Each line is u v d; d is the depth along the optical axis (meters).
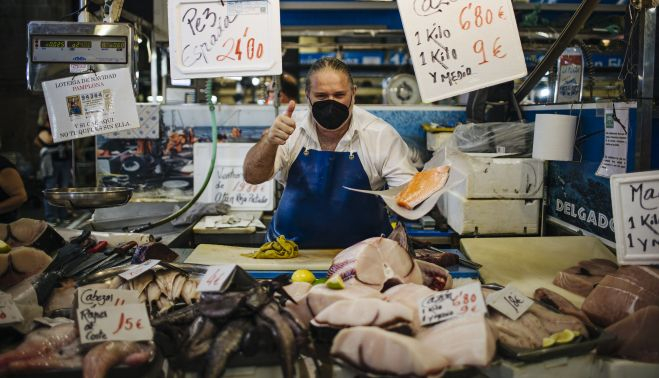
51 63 2.73
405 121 4.66
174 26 2.51
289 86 5.29
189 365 1.84
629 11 2.97
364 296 1.99
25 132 11.34
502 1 2.40
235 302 1.86
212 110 3.46
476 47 2.41
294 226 3.03
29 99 11.23
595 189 3.19
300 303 2.04
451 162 2.45
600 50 4.95
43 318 2.06
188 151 4.71
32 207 10.36
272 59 2.50
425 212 2.30
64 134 2.72
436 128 4.44
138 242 3.03
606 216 3.09
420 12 2.39
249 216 4.41
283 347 1.75
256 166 2.67
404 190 2.45
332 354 1.82
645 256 2.30
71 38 2.73
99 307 1.87
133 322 1.86
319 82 2.57
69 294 2.33
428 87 2.41
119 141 4.70
